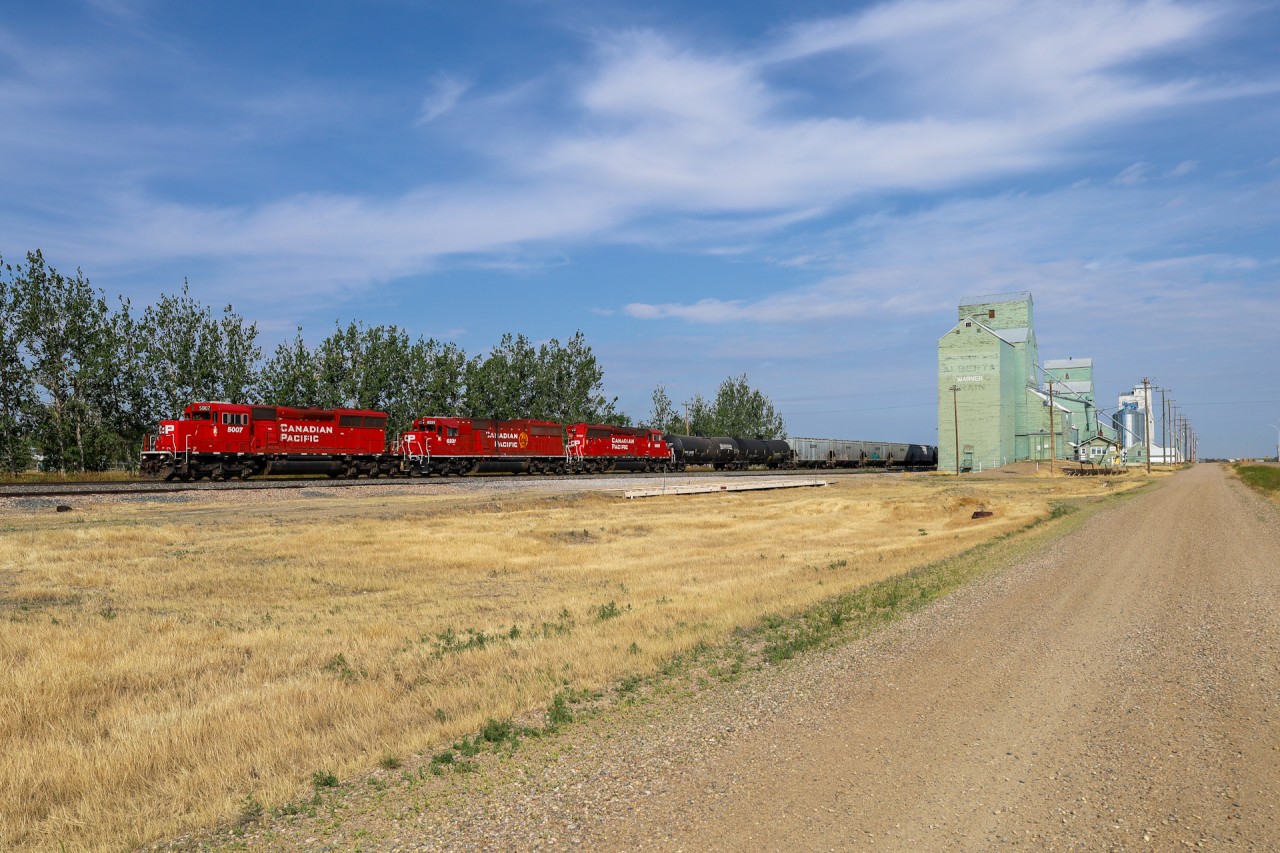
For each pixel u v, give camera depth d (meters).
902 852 5.98
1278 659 11.05
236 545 25.80
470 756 9.00
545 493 47.41
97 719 10.87
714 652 13.73
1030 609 15.28
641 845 6.33
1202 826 6.20
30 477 51.09
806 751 8.24
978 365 107.62
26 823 7.76
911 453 127.50
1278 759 7.50
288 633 15.94
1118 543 25.95
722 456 91.31
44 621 16.34
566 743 9.27
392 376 74.88
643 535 35.34
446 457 61.25
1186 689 9.78
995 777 7.34
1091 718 8.85
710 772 7.84
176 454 45.66
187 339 62.00
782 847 6.13
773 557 27.84
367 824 7.33
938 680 10.65
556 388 90.00
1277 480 60.84
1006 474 97.62
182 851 7.07
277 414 50.06
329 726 10.50
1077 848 5.95
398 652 14.59
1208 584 17.41
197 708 11.09
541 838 6.62
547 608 18.73
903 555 27.38
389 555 26.03
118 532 26.12
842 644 13.50
